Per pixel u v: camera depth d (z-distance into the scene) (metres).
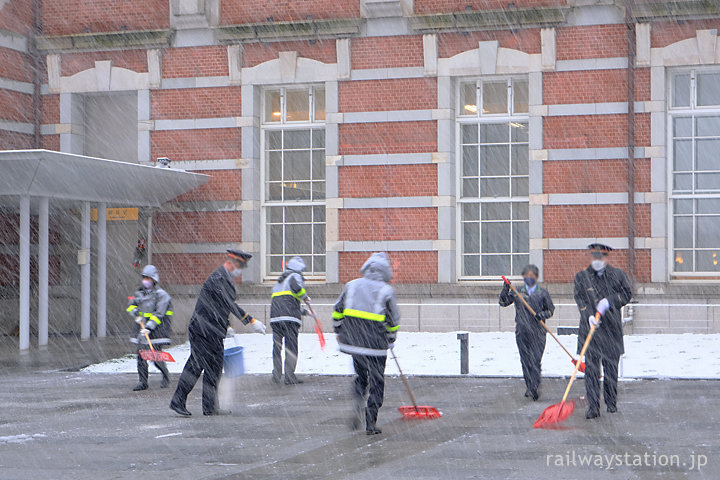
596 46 26.20
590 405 14.16
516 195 27.39
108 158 30.39
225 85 28.84
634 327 25.50
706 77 26.06
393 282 27.48
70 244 30.45
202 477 10.49
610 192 26.11
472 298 26.75
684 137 26.20
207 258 28.89
